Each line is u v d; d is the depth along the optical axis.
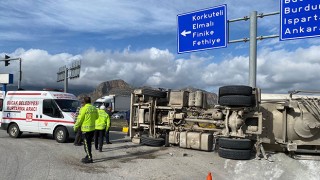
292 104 11.69
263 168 10.38
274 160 11.38
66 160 11.27
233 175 9.55
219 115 12.98
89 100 11.10
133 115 15.90
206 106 14.54
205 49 17.12
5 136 18.19
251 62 15.84
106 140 15.73
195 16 17.42
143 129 15.91
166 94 15.38
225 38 16.59
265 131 12.14
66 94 16.84
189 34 17.61
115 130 24.38
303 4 14.62
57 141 15.78
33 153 12.42
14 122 17.34
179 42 17.92
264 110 12.29
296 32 14.73
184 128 14.41
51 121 16.02
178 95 14.71
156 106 15.19
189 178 9.12
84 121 10.91
